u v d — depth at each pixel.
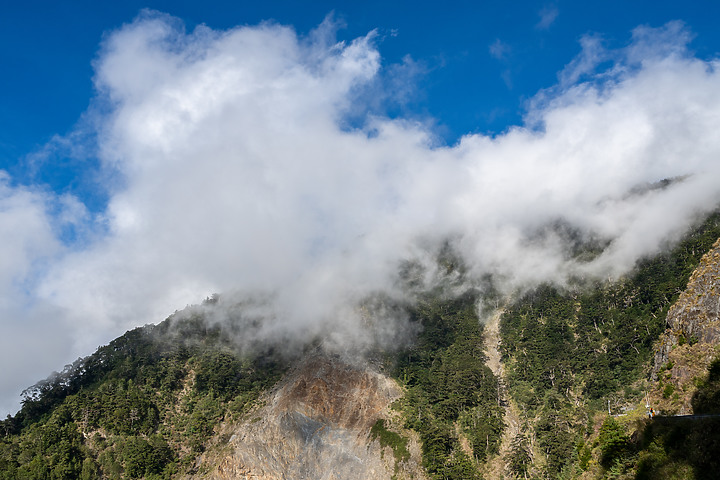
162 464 138.50
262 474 135.50
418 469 124.00
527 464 114.38
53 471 130.88
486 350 160.12
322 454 138.00
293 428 144.12
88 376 164.88
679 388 78.94
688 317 84.12
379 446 133.12
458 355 156.00
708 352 77.00
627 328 131.62
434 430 127.12
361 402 147.00
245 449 140.50
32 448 136.12
